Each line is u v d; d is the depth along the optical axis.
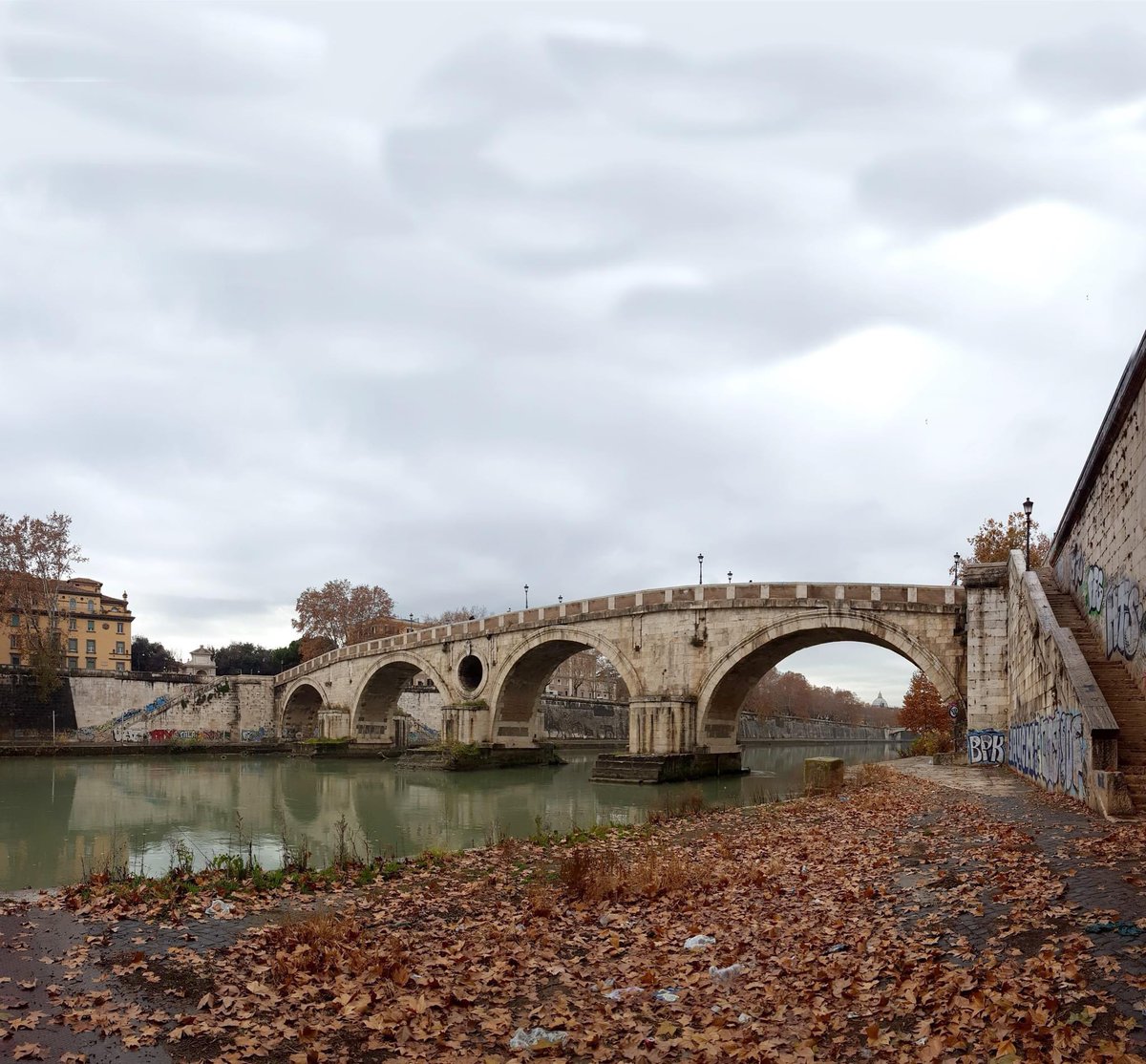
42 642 82.31
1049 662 24.30
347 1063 8.37
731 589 49.91
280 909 14.11
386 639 76.12
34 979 10.34
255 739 91.12
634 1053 8.43
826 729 172.50
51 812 37.22
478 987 10.28
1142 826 15.76
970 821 19.31
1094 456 24.39
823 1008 9.01
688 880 15.49
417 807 38.56
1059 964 8.80
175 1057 8.45
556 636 58.81
